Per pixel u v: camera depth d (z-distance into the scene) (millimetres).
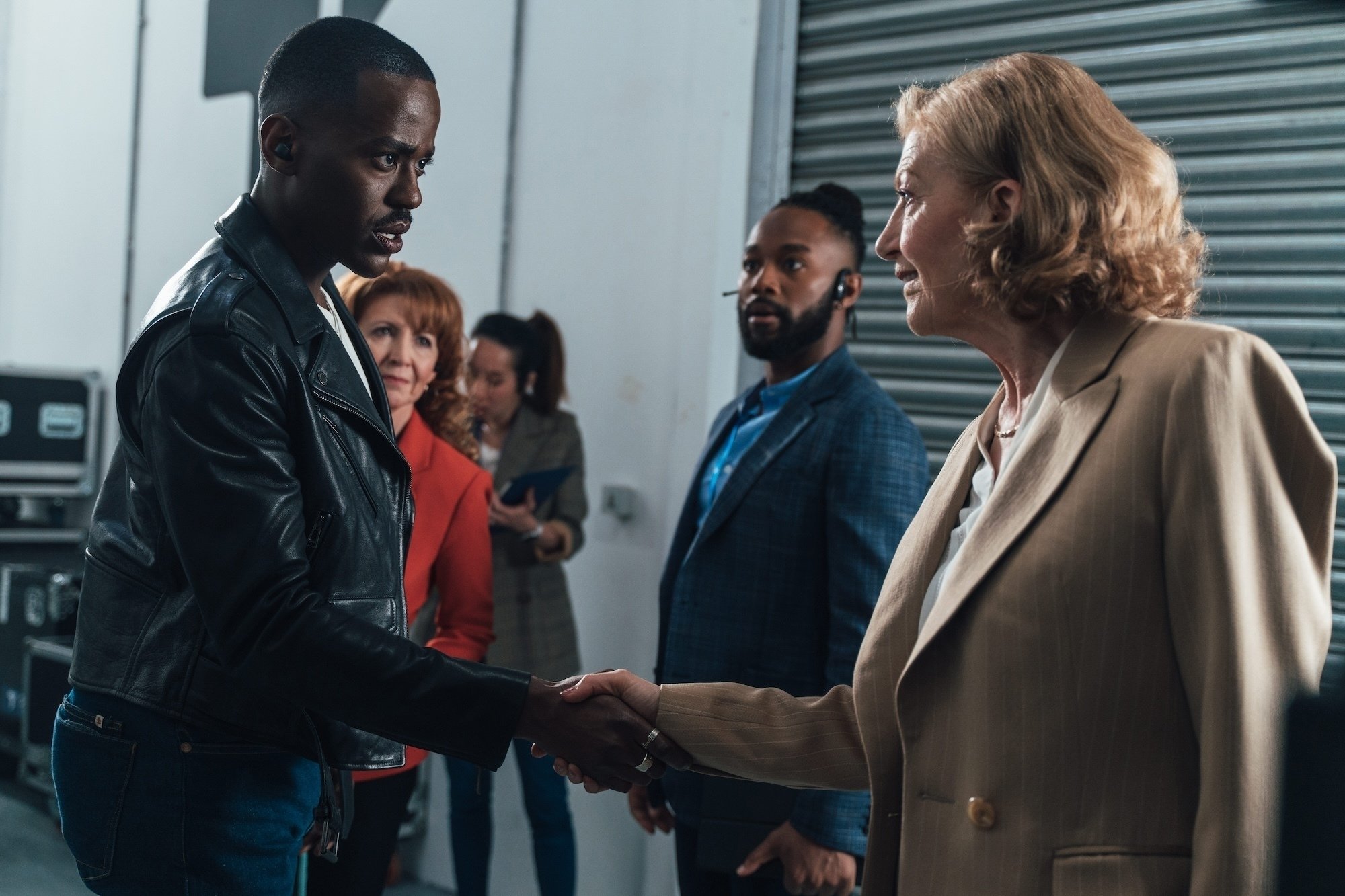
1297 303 2273
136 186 4934
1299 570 891
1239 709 841
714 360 3023
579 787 3246
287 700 1215
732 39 2994
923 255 1114
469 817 2943
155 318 1235
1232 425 894
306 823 1346
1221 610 856
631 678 1396
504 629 2979
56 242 5402
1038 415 1018
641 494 3242
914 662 1024
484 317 3248
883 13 2779
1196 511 878
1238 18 2326
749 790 1831
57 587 4051
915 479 1906
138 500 1261
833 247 2092
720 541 1964
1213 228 2361
